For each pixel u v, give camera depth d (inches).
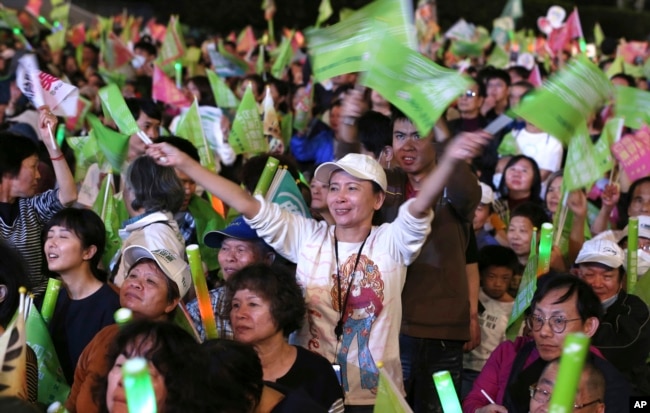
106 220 230.8
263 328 163.0
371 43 160.1
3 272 166.9
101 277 190.9
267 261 196.9
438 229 193.8
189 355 126.0
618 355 188.9
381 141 218.2
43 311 177.5
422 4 748.6
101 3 973.2
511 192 298.0
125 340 126.6
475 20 1007.0
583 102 148.0
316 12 956.6
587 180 152.3
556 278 173.0
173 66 508.1
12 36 559.2
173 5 963.3
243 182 226.7
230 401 129.0
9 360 130.0
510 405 173.9
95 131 231.3
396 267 178.4
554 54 617.0
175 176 204.2
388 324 177.5
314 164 327.3
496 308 241.8
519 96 393.1
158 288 173.6
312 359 168.1
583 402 146.6
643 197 265.9
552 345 169.5
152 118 285.6
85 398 153.6
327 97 431.8
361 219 177.8
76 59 573.9
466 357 240.5
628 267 204.7
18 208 213.3
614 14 1074.7
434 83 150.8
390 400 130.0
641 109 171.6
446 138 196.5
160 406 123.7
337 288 177.8
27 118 366.9
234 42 737.0
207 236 201.0
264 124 317.7
